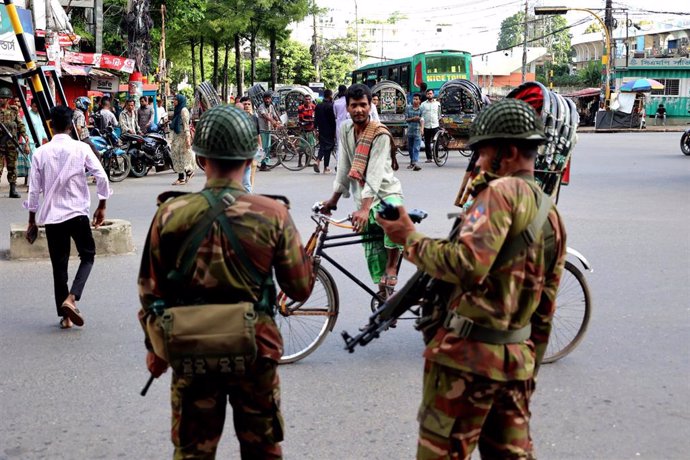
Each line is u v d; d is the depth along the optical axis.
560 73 81.81
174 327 2.65
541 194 2.74
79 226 6.13
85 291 7.33
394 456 4.00
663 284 7.44
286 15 41.97
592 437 4.23
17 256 8.71
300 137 18.34
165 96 37.56
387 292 5.65
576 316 5.45
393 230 2.80
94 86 27.61
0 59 16.02
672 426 4.37
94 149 10.87
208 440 2.84
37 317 6.54
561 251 2.82
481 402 2.71
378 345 5.73
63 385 5.02
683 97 47.72
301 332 5.43
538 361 2.90
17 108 13.78
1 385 5.02
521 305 2.71
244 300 2.76
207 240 2.72
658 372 5.21
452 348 2.71
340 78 85.25
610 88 47.81
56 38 15.86
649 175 16.69
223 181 2.81
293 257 2.83
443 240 2.70
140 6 30.38
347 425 4.37
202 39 44.69
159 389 4.96
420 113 18.33
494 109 2.76
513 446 2.78
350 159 5.66
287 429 4.32
